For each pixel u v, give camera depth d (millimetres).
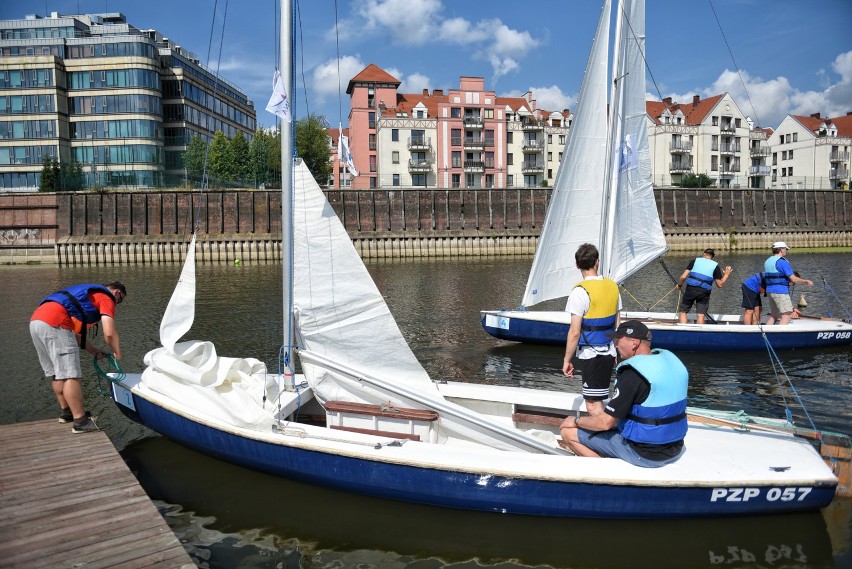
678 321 13633
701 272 12977
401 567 4988
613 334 5328
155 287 28609
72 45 65312
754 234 58094
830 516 5555
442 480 5477
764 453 5512
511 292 26078
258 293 25594
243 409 6246
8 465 5855
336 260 6727
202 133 73688
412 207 52750
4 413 9305
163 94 68188
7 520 4789
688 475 5125
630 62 12242
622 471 5188
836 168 82375
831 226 61750
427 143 70750
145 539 4566
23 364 12531
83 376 11672
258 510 5922
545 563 5004
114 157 65438
